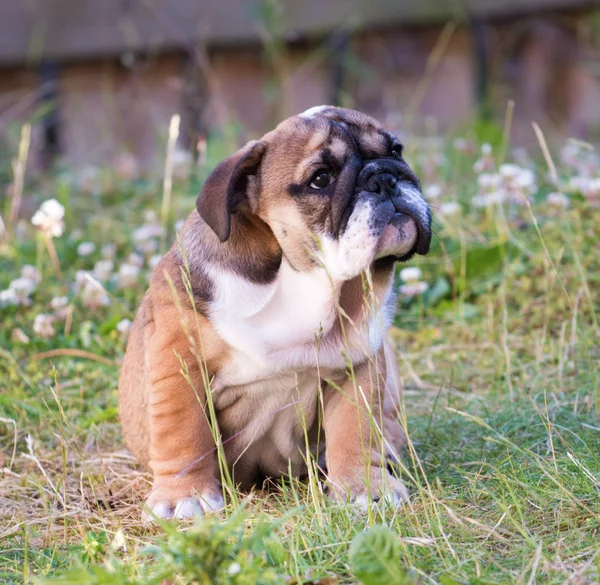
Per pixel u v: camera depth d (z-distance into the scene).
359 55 15.80
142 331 6.42
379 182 5.64
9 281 10.09
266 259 5.82
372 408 5.94
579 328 8.16
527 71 15.37
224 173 5.71
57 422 6.15
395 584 4.25
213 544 4.07
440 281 9.49
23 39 16.06
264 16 14.62
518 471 5.84
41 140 15.14
